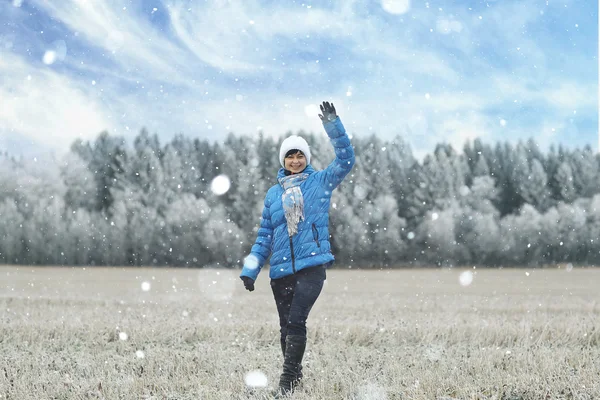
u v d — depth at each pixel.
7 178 55.34
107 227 54.84
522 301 14.43
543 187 64.12
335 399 4.09
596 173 63.47
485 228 57.94
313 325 8.05
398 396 4.11
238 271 44.44
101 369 5.10
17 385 4.35
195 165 59.84
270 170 59.34
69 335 7.17
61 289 20.64
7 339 6.90
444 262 56.62
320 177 4.72
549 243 58.41
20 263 53.97
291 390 4.30
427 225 57.03
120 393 4.23
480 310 11.33
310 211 4.62
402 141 60.34
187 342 7.06
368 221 55.59
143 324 8.09
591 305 11.87
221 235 54.53
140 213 55.56
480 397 4.11
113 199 59.03
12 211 54.28
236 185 58.44
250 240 56.03
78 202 58.28
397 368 5.06
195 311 10.78
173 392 4.30
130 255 54.72
